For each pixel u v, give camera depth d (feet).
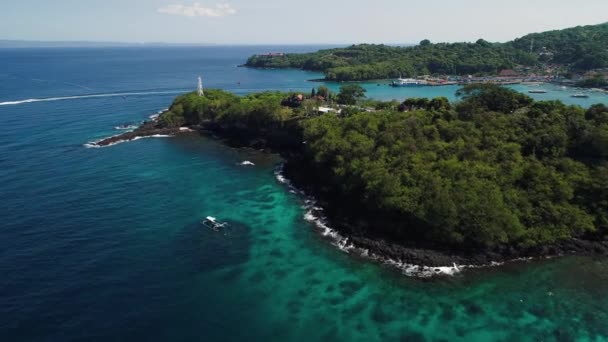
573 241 261.85
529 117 344.90
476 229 248.32
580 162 298.35
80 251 250.37
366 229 278.46
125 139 519.19
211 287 220.84
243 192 355.36
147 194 343.87
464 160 292.40
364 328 193.26
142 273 230.68
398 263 245.86
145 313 198.08
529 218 261.03
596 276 234.17
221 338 184.34
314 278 231.71
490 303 212.23
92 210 308.81
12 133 525.34
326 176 351.25
